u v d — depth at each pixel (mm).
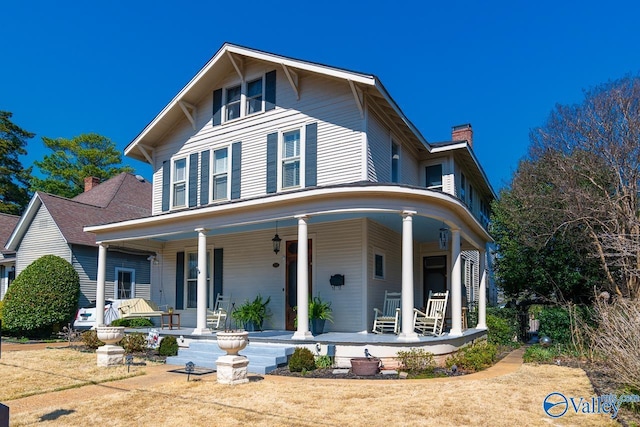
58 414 6750
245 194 14602
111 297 21266
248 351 11000
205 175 15562
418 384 8562
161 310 16953
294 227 14352
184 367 10727
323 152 13289
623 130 17219
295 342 10820
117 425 6168
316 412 6602
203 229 12977
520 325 18609
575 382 8883
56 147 43562
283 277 14367
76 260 20016
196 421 6273
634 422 6168
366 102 12969
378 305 13484
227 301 15273
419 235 15477
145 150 17016
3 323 17516
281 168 13953
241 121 15055
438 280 17016
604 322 9125
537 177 19047
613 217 15492
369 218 13070
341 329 12938
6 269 24625
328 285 13297
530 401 7273
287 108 14141
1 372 10227
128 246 16609
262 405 7016
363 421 6176
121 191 25922
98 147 45688
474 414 6496
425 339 10633
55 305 17516
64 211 21219
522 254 18141
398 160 15180
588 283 16562
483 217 23438
